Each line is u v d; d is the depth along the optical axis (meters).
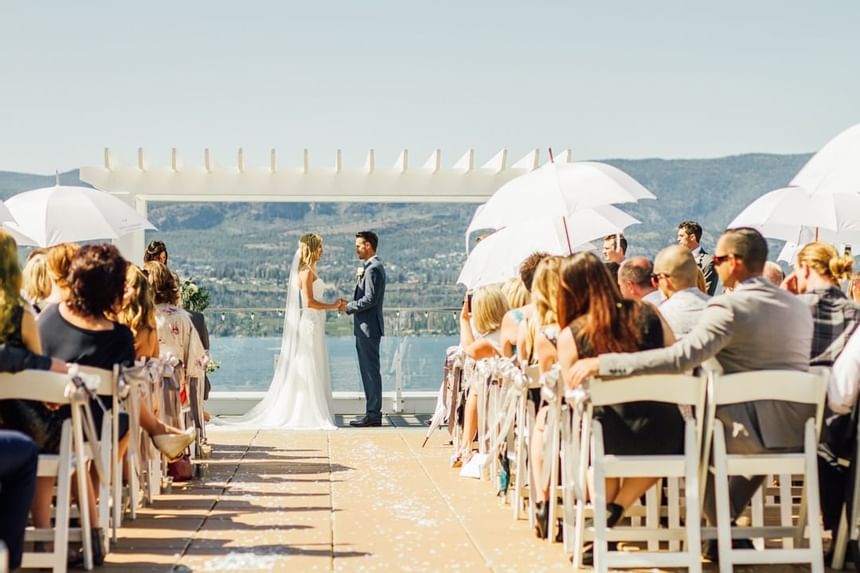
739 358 5.68
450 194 13.69
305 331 12.52
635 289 6.98
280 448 10.67
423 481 8.70
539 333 6.48
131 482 7.07
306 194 13.56
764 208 8.76
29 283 7.06
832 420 5.97
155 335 7.44
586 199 7.80
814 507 5.58
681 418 5.74
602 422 5.72
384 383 13.80
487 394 8.80
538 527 6.62
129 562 5.92
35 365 5.43
